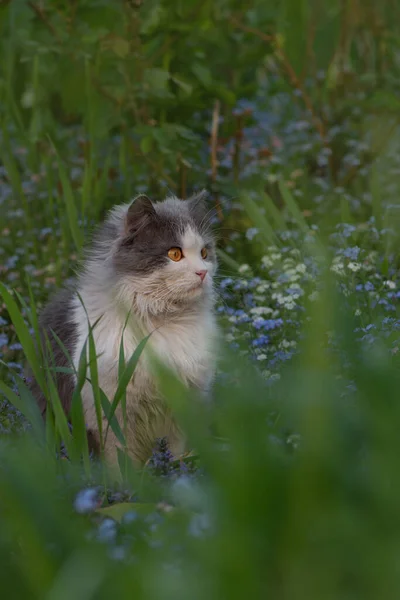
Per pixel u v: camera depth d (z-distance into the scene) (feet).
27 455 11.04
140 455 20.43
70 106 31.81
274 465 6.87
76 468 14.62
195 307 20.66
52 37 31.17
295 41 38.63
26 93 32.63
